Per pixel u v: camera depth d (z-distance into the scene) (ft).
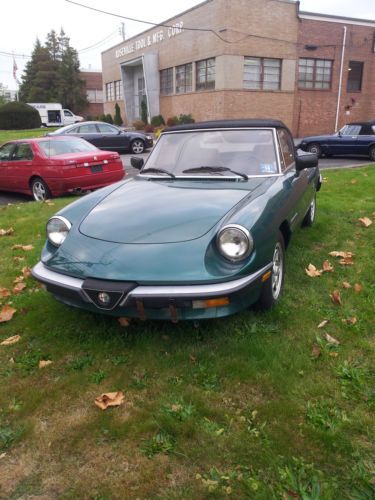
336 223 19.67
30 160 28.68
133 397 8.51
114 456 7.12
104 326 11.00
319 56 84.02
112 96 125.70
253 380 8.79
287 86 82.48
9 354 10.14
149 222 10.18
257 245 9.58
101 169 28.84
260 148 13.51
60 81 193.88
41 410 8.24
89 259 9.64
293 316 11.20
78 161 27.63
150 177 13.57
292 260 15.10
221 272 9.07
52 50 204.13
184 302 8.87
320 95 86.63
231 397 8.36
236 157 13.41
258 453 6.99
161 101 99.71
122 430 7.61
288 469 6.62
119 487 6.55
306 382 8.62
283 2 78.23
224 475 6.63
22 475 6.85
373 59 89.66
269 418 7.74
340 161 47.37
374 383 8.56
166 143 14.70
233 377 8.89
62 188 27.58
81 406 8.32
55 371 9.44
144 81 106.42
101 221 10.59
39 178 28.53
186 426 7.57
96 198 12.07
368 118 92.84
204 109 83.71
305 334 10.38
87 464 7.00
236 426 7.61
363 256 15.39
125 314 9.39
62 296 10.00
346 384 8.52
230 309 9.38
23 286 13.55
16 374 9.40
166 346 10.09
